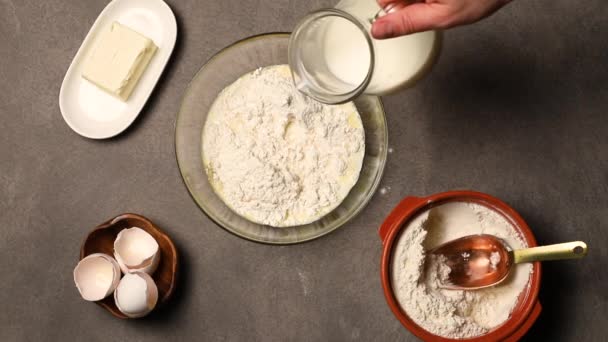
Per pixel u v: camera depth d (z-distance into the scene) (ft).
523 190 3.58
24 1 3.70
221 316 3.57
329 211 3.51
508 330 3.19
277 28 3.64
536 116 3.60
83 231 3.64
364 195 3.51
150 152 3.64
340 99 2.92
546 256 3.17
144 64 3.63
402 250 3.28
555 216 3.56
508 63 3.62
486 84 3.61
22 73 3.70
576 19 3.63
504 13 3.63
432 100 3.61
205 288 3.58
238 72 3.58
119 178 3.64
